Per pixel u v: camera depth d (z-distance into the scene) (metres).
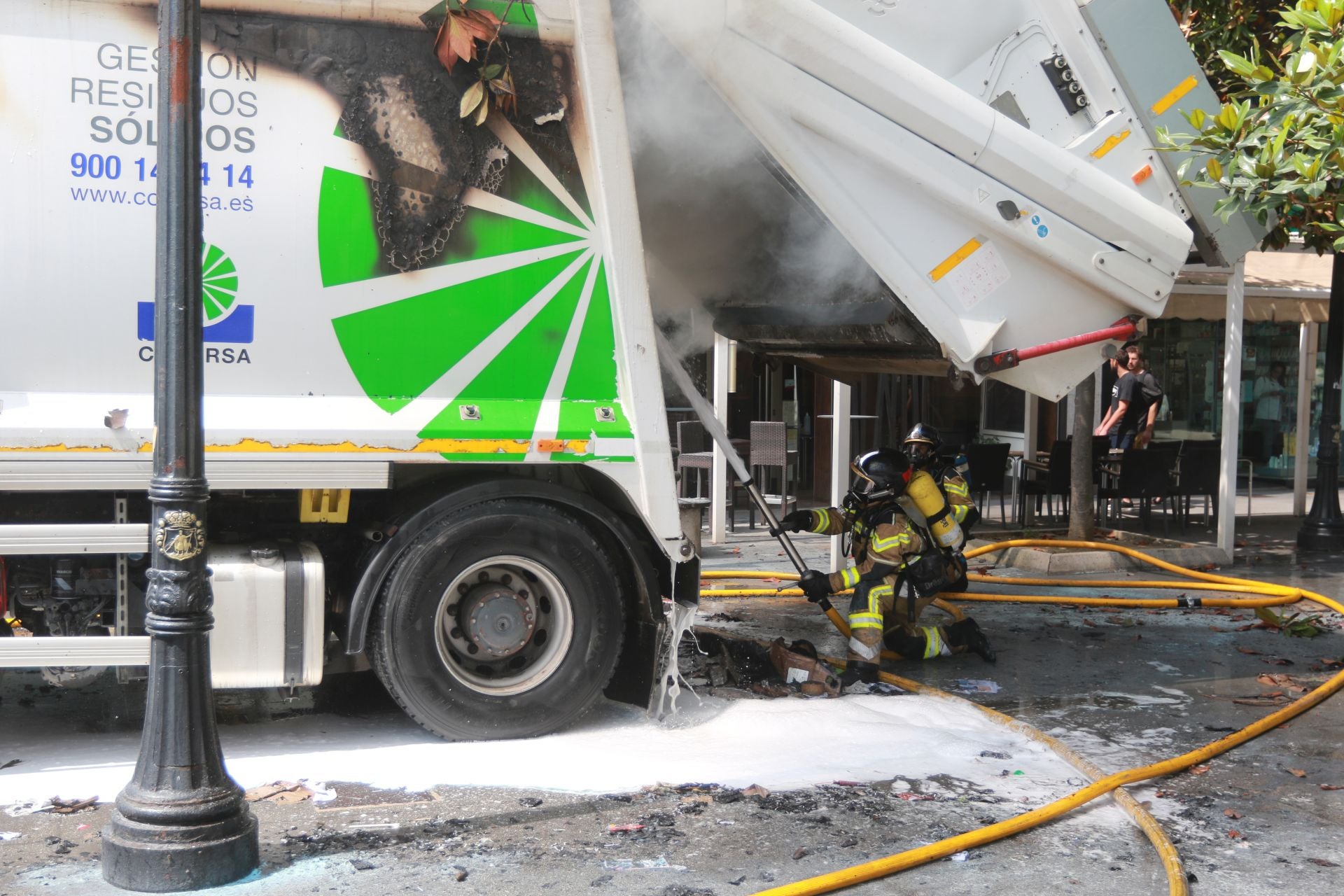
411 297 5.00
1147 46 6.32
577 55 5.18
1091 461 10.95
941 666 7.07
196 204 3.81
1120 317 6.48
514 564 5.29
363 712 5.77
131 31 4.67
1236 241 6.73
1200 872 4.15
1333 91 6.05
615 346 5.28
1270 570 10.33
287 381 4.86
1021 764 5.24
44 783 4.63
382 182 4.94
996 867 4.14
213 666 4.79
